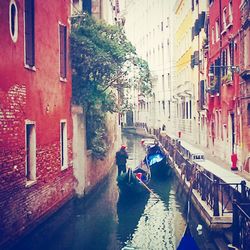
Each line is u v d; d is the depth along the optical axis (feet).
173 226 37.65
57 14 38.52
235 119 52.49
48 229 34.81
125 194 45.44
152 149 66.44
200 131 82.28
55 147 37.35
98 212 41.81
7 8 27.25
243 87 47.78
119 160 55.62
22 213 29.53
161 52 133.08
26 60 30.71
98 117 49.01
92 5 57.47
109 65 44.19
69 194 41.63
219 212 32.17
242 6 46.24
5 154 26.89
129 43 49.55
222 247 28.04
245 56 46.50
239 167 50.44
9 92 27.58
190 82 92.68
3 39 26.63
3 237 26.40
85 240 33.50
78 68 43.70
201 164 41.65
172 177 60.54
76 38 43.06
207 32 72.02
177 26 112.78
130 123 176.45
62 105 39.73
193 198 40.45
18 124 29.04
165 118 128.16
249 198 28.94
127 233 35.58
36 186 32.35
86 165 44.70
